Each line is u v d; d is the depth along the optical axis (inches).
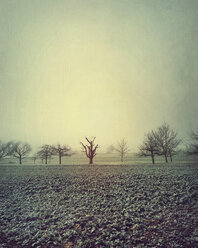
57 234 221.8
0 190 354.6
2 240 218.4
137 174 412.2
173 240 202.1
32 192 342.6
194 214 245.8
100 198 304.2
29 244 210.2
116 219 239.6
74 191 339.3
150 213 251.1
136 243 199.3
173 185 338.0
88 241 205.6
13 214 270.8
